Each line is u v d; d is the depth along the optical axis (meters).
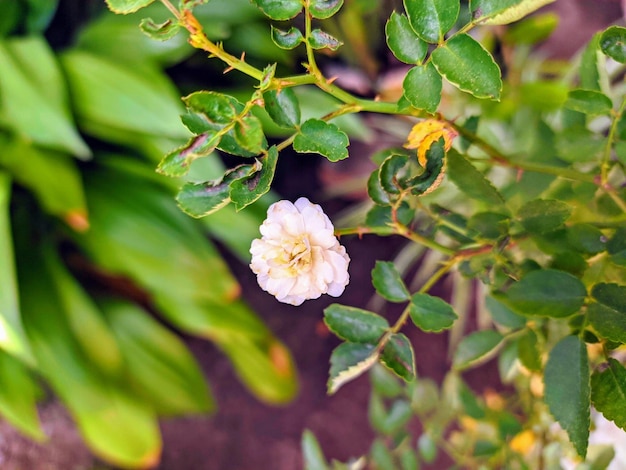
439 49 0.31
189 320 0.67
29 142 0.61
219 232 0.66
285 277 0.33
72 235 0.66
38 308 0.65
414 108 0.33
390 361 0.34
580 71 0.38
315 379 0.80
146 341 0.70
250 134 0.30
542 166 0.37
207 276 0.63
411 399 0.48
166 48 0.64
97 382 0.64
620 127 0.35
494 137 0.53
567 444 0.44
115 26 0.65
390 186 0.33
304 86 0.68
